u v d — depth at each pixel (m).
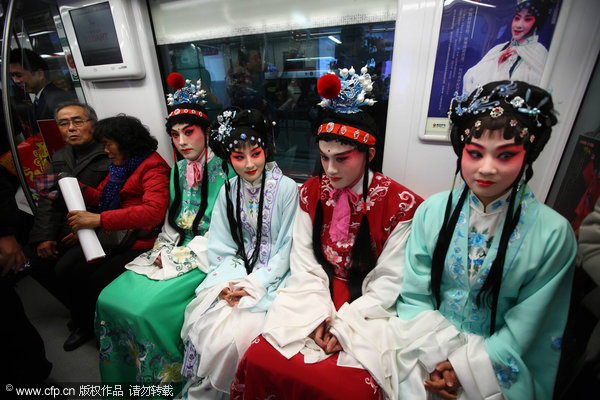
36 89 1.66
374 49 1.09
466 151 0.67
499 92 0.61
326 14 1.10
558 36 0.79
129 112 1.60
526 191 0.71
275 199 1.10
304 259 1.02
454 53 0.91
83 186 1.34
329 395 0.71
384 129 1.13
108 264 1.28
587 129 0.77
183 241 1.33
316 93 1.28
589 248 0.70
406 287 0.86
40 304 1.75
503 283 0.72
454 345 0.75
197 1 1.28
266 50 1.28
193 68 1.46
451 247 0.78
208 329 0.95
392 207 0.93
